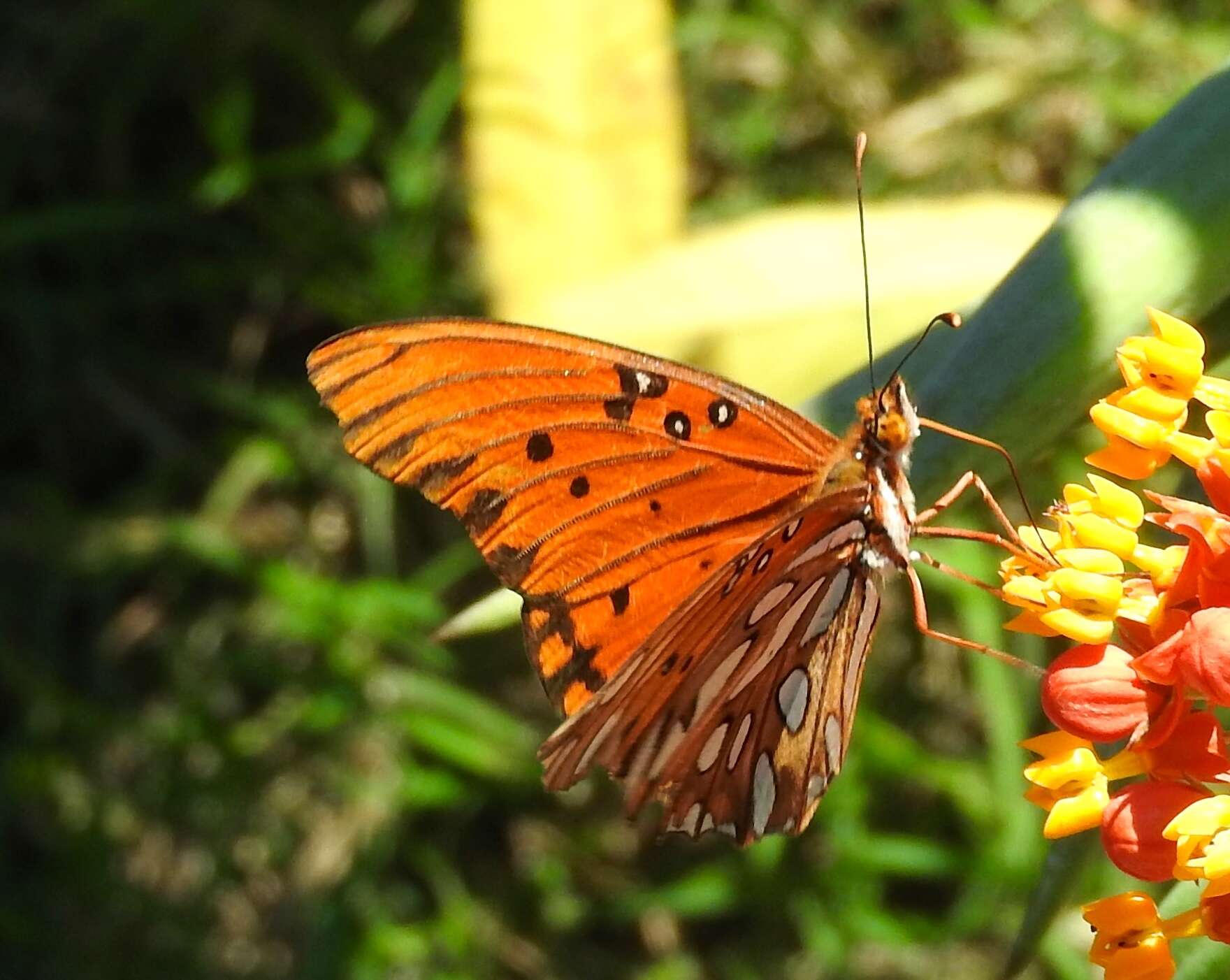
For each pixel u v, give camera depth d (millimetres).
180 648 461
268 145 487
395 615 441
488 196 395
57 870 451
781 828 312
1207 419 279
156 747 453
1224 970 291
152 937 444
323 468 461
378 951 433
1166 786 273
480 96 395
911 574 296
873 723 415
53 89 483
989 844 409
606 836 453
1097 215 299
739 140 478
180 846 451
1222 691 269
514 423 291
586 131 394
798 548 293
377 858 440
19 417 483
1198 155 298
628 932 455
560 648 297
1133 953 273
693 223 477
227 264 474
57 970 443
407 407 288
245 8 470
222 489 459
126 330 484
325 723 440
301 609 441
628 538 295
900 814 438
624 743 292
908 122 474
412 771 439
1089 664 275
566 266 392
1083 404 299
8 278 481
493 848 456
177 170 480
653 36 394
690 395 291
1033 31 472
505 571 294
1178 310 298
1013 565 283
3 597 468
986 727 436
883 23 482
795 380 363
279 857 448
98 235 481
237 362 476
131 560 458
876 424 296
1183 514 274
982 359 300
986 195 437
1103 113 465
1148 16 467
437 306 457
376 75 473
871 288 363
